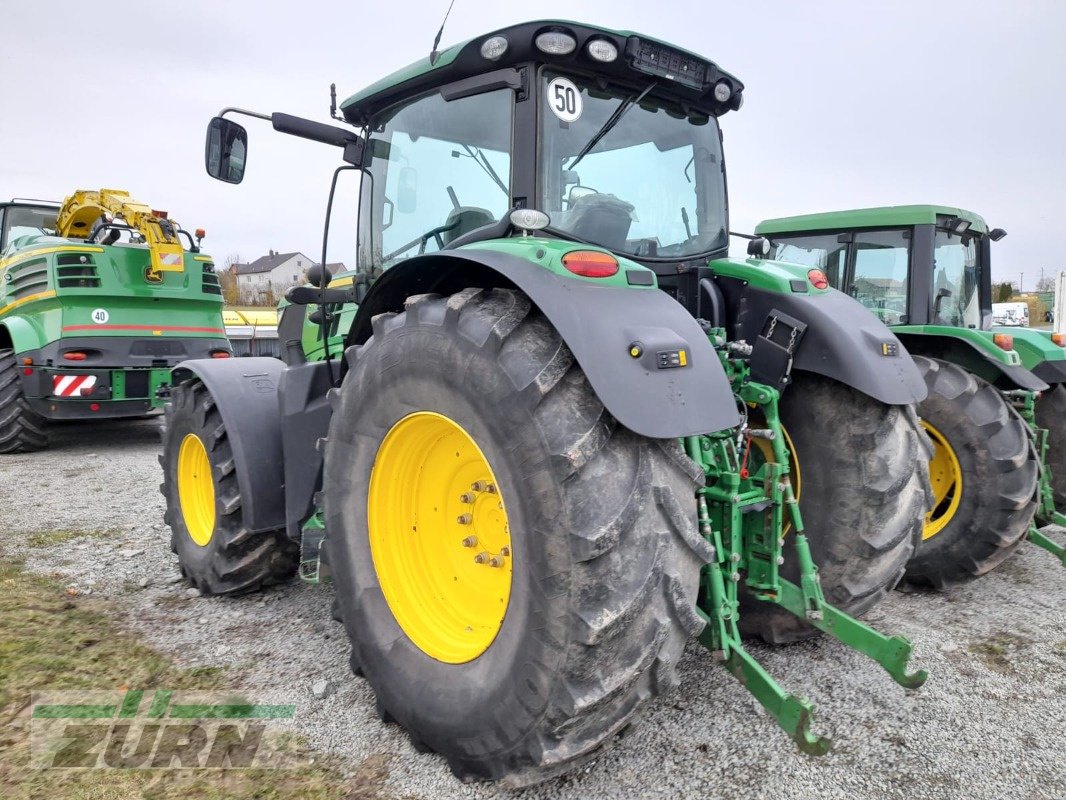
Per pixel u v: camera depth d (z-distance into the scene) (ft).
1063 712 8.09
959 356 14.29
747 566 8.05
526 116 8.06
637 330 6.18
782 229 18.34
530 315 6.52
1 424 24.14
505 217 8.11
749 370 8.68
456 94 8.68
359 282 10.61
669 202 9.46
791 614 9.02
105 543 14.15
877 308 16.94
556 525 5.76
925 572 12.42
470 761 6.57
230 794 6.64
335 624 10.44
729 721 7.78
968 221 16.79
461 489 7.53
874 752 7.30
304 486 9.91
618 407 5.77
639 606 5.74
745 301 9.36
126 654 9.37
